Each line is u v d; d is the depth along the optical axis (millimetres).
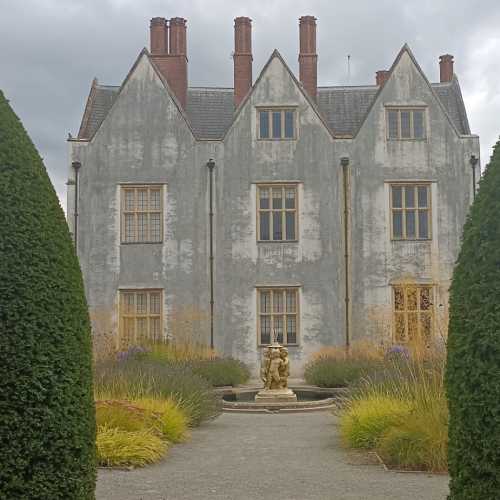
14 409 5812
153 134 30141
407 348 23453
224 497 8891
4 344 5844
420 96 30422
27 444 5816
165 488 9375
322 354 27406
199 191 29969
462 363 6160
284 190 30188
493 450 5867
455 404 6219
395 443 11016
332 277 29703
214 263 29734
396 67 30578
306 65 33312
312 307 29594
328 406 19922
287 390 20156
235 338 29500
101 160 30031
